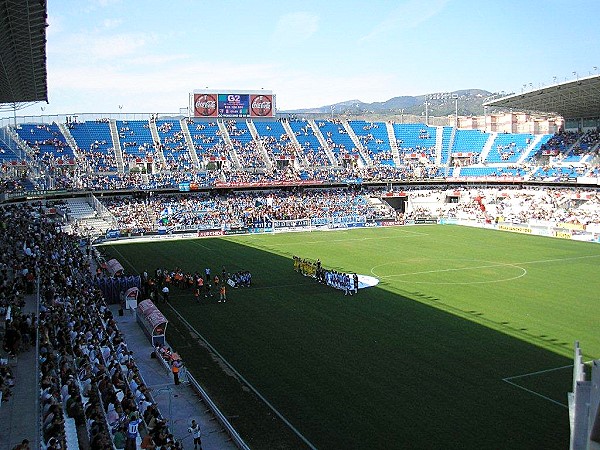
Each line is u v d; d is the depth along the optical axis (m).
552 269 63.41
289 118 133.88
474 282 56.84
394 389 30.27
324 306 47.69
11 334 29.95
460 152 129.38
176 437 25.42
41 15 42.47
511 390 29.92
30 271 43.34
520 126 152.62
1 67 54.59
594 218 91.81
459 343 37.62
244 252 75.88
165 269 63.62
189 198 105.88
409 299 49.88
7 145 102.56
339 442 24.72
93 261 68.88
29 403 24.86
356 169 121.12
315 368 33.53
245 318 44.47
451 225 105.94
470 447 24.05
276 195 112.44
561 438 24.77
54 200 95.50
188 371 33.50
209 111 126.81
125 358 30.81
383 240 87.31
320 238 89.81
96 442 19.64
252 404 28.83
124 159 110.06
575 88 95.44
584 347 36.59
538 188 110.62
